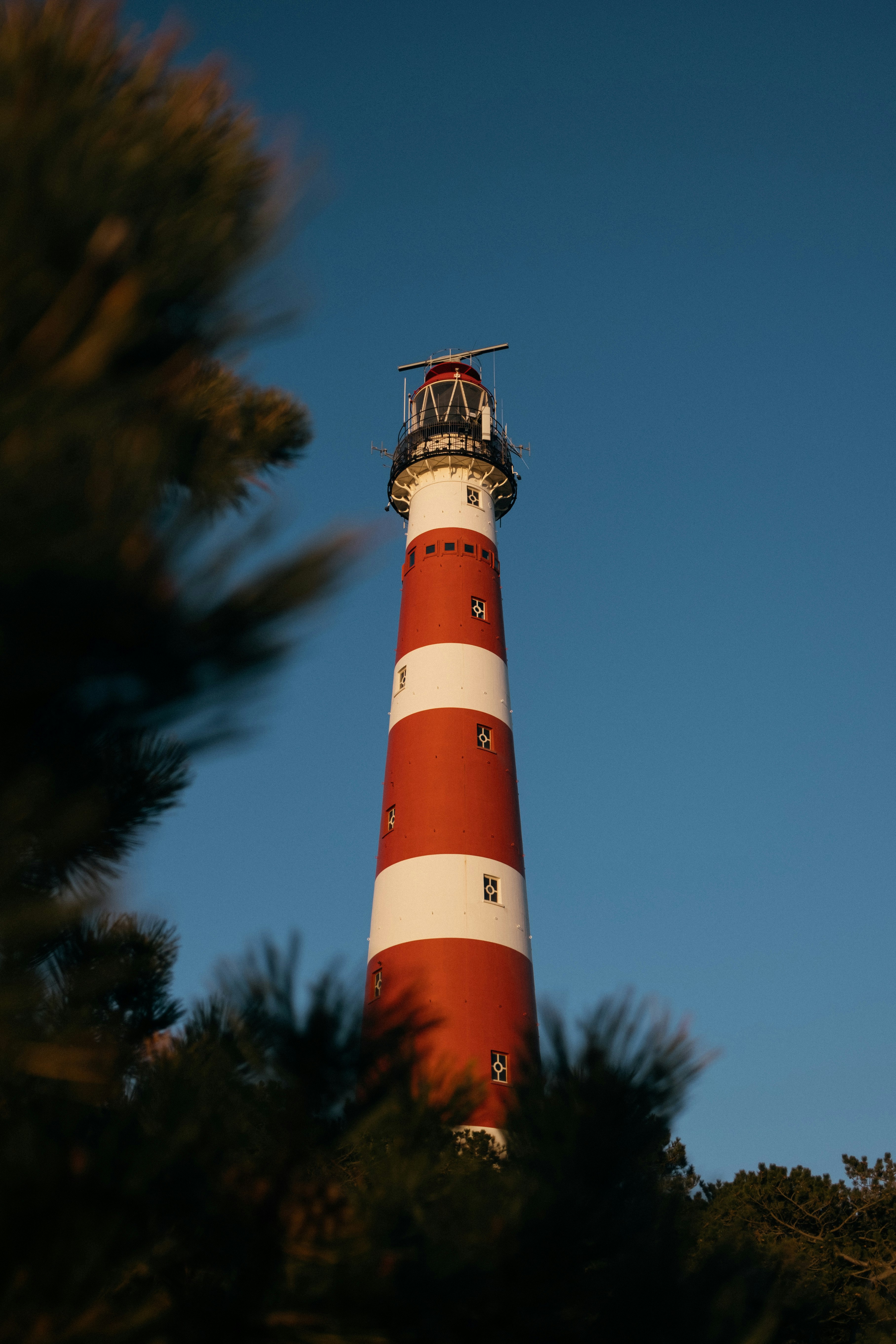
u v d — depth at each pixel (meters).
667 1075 7.83
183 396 7.36
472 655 44.31
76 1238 5.56
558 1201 7.23
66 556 5.09
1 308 5.14
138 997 9.01
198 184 6.54
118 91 6.60
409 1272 6.83
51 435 4.73
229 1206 6.67
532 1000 37.62
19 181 5.33
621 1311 7.62
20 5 6.30
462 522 48.44
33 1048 5.51
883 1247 39.22
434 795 40.47
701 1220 9.16
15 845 5.35
